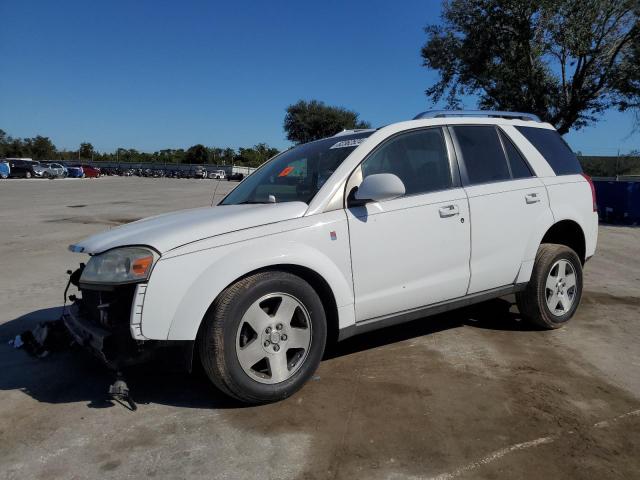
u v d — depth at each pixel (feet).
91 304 11.07
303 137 167.02
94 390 11.66
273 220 10.88
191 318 9.79
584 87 63.36
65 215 49.39
